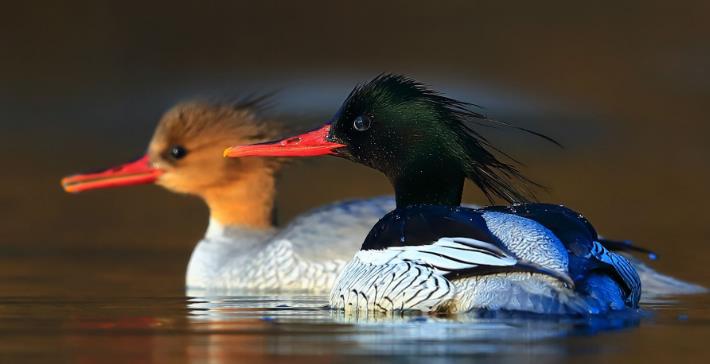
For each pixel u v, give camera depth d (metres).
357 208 14.55
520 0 32.59
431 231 10.70
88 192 23.55
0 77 30.38
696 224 18.84
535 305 9.86
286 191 22.30
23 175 24.31
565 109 29.36
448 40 31.42
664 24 32.16
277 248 14.39
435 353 9.06
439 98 12.11
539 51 31.27
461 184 12.05
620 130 28.78
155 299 12.98
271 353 9.25
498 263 10.06
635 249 12.67
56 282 14.46
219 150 15.62
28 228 19.33
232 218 15.61
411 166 12.03
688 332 9.93
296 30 31.33
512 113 29.16
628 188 22.27
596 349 9.16
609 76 30.55
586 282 10.03
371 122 12.19
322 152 12.43
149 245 17.95
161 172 15.79
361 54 31.08
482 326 9.95
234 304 12.43
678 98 30.23
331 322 10.67
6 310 11.89
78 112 29.92
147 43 31.05
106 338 10.03
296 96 29.58
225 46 31.06
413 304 10.59
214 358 9.09
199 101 16.08
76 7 31.39
